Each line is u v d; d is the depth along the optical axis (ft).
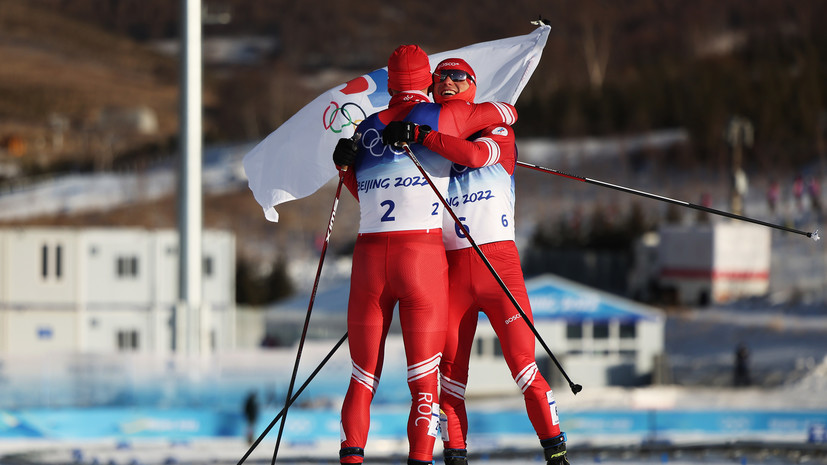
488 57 74.59
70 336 451.94
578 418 277.44
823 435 258.98
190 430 272.10
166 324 466.29
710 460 134.31
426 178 57.93
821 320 589.32
